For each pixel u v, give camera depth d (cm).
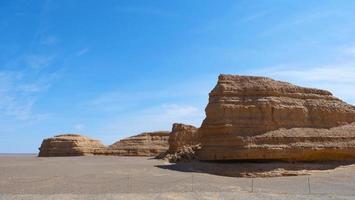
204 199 2197
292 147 3694
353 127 4112
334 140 3903
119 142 9512
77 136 9638
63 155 9200
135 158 7369
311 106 4056
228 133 3750
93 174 3612
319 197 2275
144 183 2939
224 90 3916
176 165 4197
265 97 3919
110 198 2230
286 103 3947
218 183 2972
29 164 5481
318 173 3531
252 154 3606
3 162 6316
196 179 3180
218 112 3856
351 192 2509
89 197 2264
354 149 3909
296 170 3547
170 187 2723
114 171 3894
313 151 3744
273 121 3831
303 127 3922
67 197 2267
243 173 3475
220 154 3759
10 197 2269
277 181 3112
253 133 3744
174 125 6600
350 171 3578
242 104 3847
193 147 4988
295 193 2444
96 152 9344
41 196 2305
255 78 4081
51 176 3453
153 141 9219
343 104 4266
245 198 2230
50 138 9662
